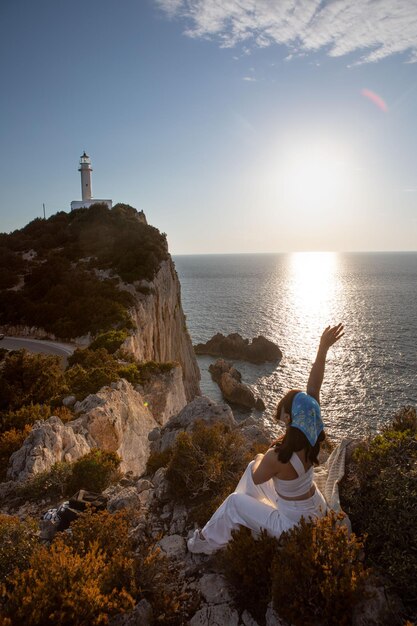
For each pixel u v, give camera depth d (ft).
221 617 15.24
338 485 18.86
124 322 155.63
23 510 33.50
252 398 202.90
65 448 48.73
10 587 17.67
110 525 19.98
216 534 17.83
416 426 24.41
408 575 14.11
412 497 16.42
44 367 84.12
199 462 25.64
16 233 261.44
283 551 14.99
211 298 610.65
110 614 15.20
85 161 335.06
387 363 246.06
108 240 229.04
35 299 182.80
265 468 15.24
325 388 207.41
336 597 13.50
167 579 17.53
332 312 468.75
